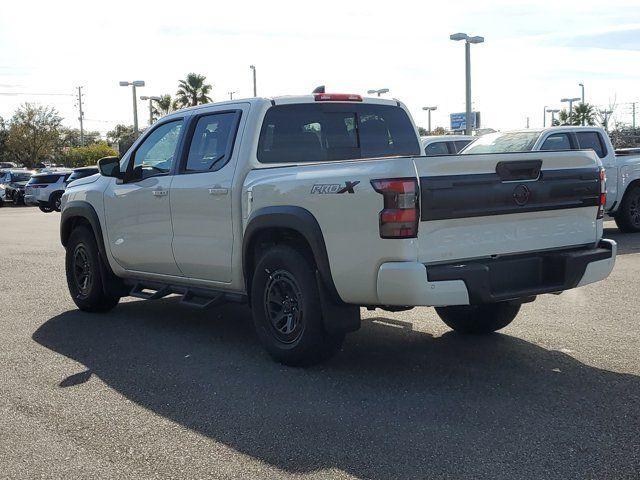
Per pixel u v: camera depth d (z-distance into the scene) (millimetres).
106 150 73125
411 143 6875
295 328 5492
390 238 4719
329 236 5078
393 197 4688
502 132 13625
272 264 5547
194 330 7023
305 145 6219
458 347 6121
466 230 4949
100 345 6516
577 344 6113
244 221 5816
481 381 5191
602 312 7301
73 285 8062
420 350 6047
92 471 3848
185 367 5738
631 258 10828
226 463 3910
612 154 13641
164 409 4781
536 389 4984
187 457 4004
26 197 30500
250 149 5938
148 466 3896
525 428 4285
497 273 5062
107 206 7363
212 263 6184
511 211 5086
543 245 5359
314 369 5570
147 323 7391
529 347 6066
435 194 4754
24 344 6590
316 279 5336
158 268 6875
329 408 4715
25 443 4246
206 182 6152
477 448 4012
